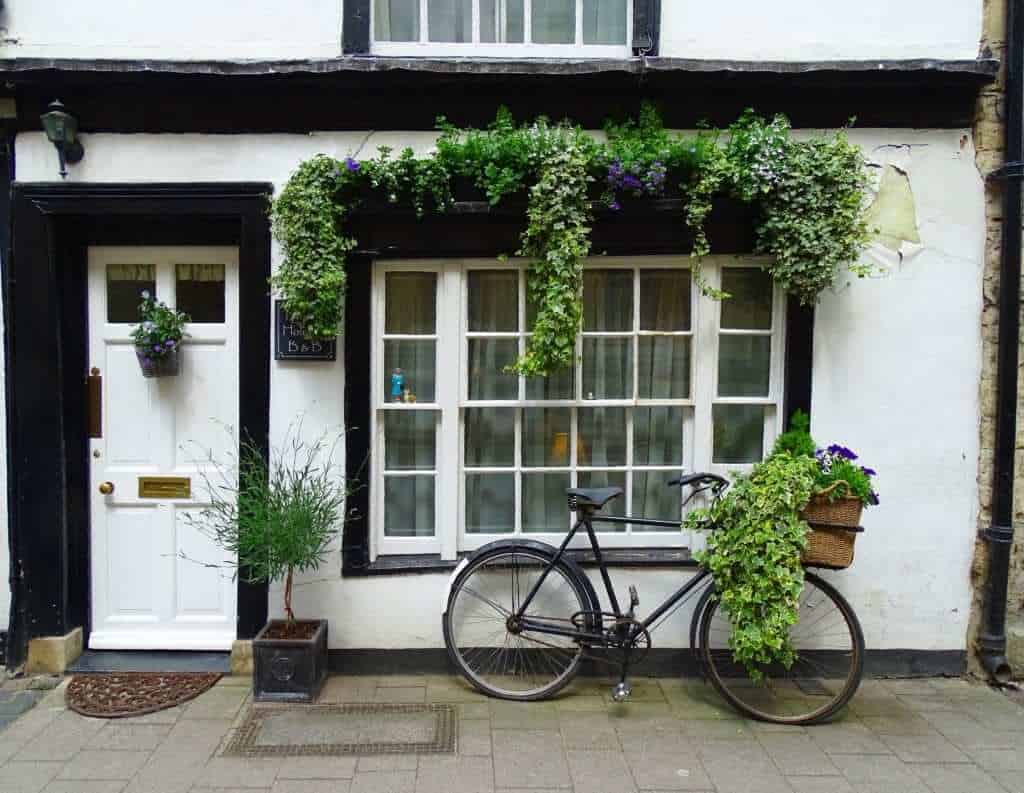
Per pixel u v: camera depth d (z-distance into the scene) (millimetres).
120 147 3598
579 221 3402
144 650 3826
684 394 3848
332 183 3477
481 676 3637
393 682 3646
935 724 3309
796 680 3713
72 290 3740
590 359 3852
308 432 3670
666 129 3662
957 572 3750
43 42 3578
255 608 3699
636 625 3402
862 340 3701
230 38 3605
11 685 3566
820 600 3721
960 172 3684
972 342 3707
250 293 3633
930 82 3559
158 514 3832
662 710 3408
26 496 3656
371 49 3717
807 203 3408
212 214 3617
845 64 3529
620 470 3867
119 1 3578
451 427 3770
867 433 3721
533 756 3004
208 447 3830
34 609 3676
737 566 3182
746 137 3492
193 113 3588
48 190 3566
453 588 3541
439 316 3762
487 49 3762
